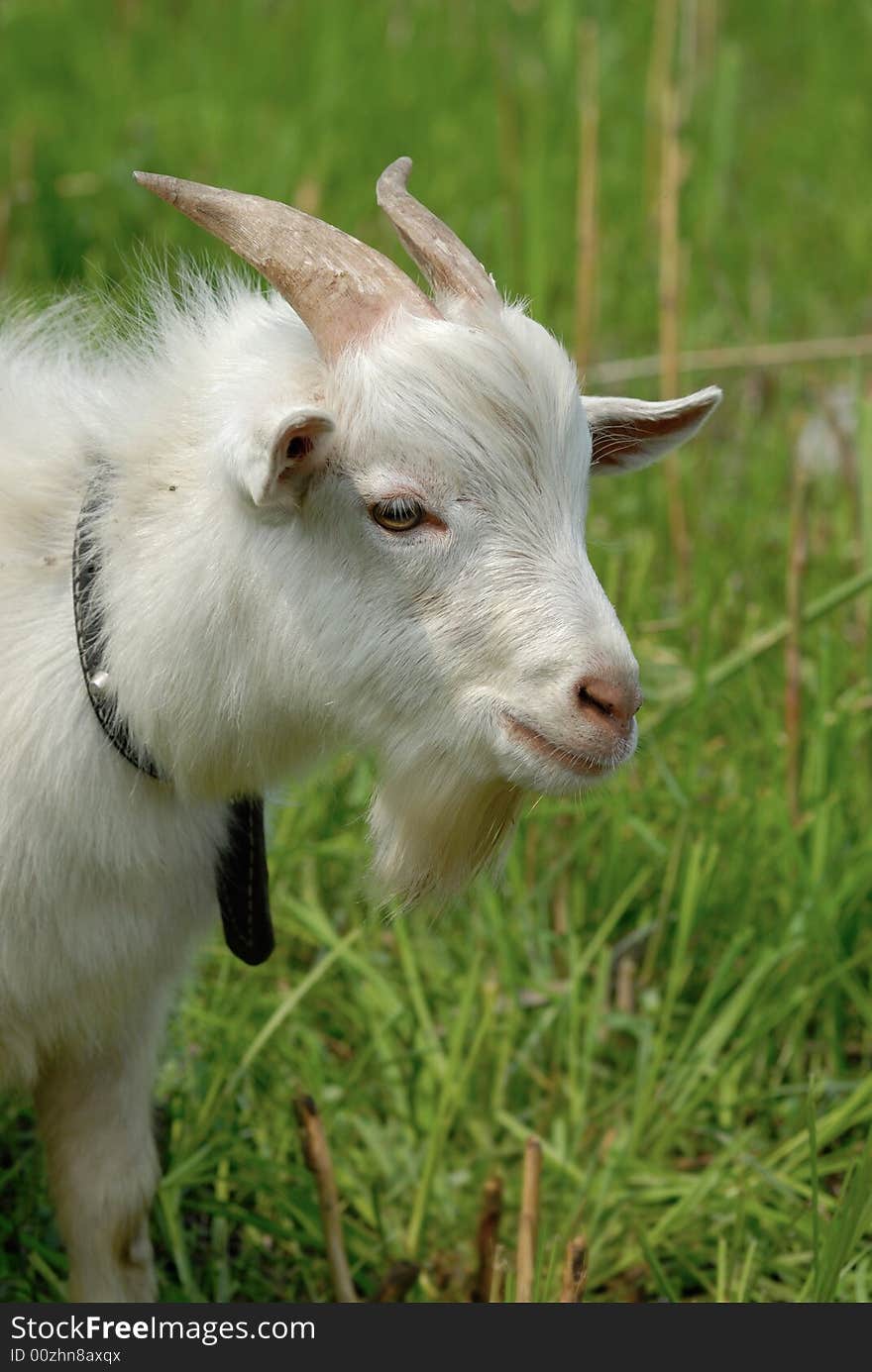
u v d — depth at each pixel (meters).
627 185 8.64
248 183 7.56
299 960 4.73
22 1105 4.11
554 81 9.02
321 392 2.94
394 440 2.89
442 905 3.44
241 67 9.02
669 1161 4.31
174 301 3.42
